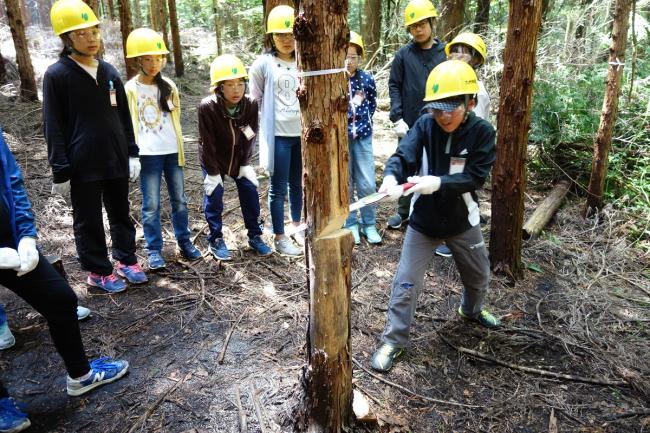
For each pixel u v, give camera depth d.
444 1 7.56
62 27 2.79
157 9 12.76
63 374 2.65
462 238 2.63
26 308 3.26
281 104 3.65
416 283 2.64
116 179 3.21
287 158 3.77
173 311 3.21
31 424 2.29
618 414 2.42
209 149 3.56
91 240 3.28
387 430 2.28
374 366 2.69
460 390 2.58
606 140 4.38
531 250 4.05
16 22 7.48
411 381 2.63
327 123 1.76
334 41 1.68
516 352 2.88
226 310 3.23
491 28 7.29
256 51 13.08
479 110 3.65
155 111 3.45
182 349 2.84
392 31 9.48
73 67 2.89
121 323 3.07
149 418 2.33
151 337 2.94
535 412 2.44
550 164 5.44
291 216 4.14
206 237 4.27
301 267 3.80
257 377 2.62
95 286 3.43
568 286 3.58
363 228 4.27
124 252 3.48
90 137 2.99
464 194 2.52
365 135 3.99
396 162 2.52
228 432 2.26
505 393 2.56
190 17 16.16
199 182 5.55
